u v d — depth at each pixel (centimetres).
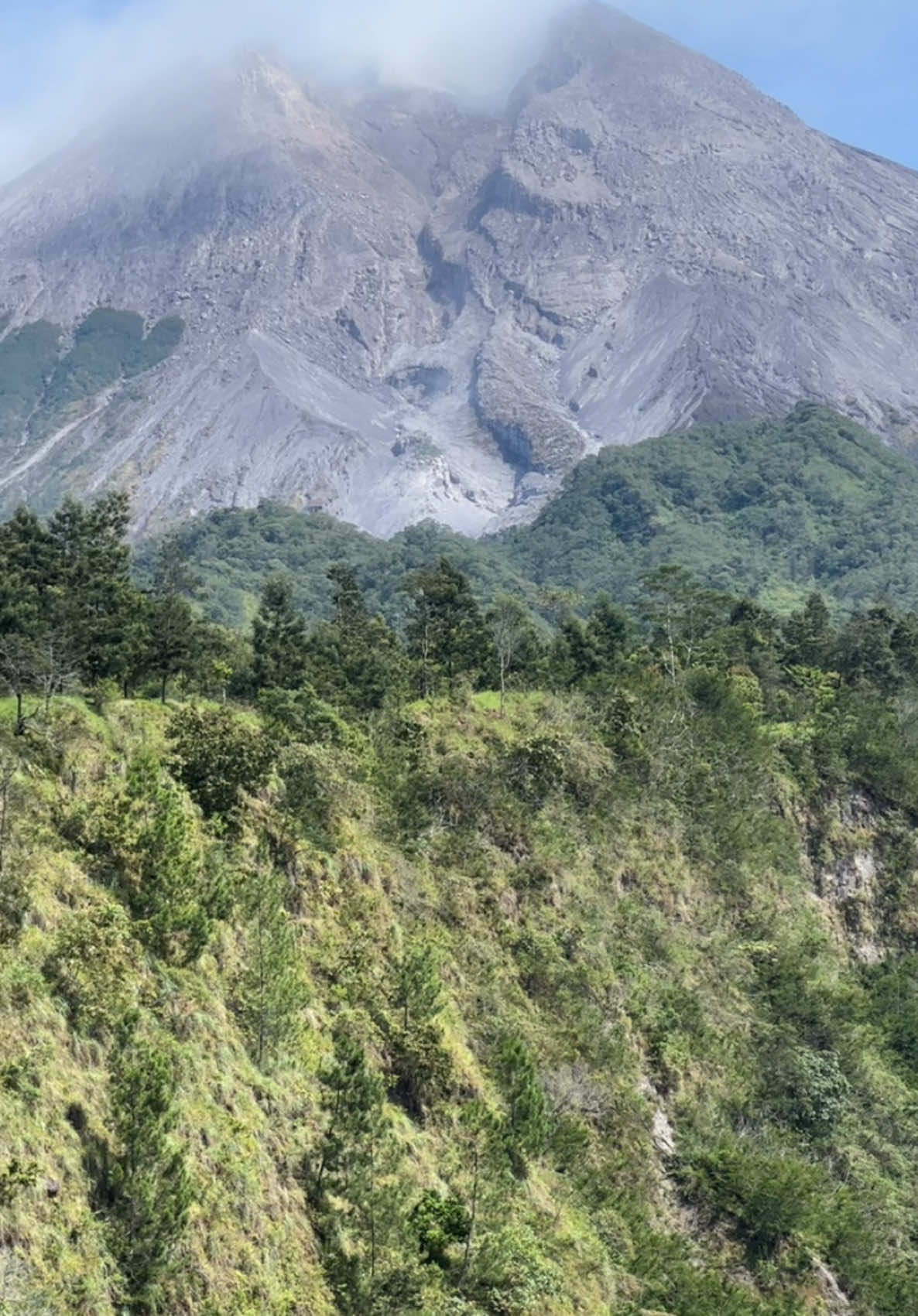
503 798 9012
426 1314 5309
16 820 5547
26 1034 4728
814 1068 8712
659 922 9081
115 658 7725
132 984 5222
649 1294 6600
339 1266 5231
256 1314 4759
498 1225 5947
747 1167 7625
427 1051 6588
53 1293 4141
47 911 5244
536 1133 6750
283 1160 5412
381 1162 5784
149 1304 4412
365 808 7975
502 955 7981
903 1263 7962
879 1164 8594
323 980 6681
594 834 9344
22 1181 4272
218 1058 5466
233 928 6169
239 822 6838
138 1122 4647
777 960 9462
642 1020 8288
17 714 6531
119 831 5766
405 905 7688
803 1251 7519
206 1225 4844
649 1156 7600
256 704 8981
